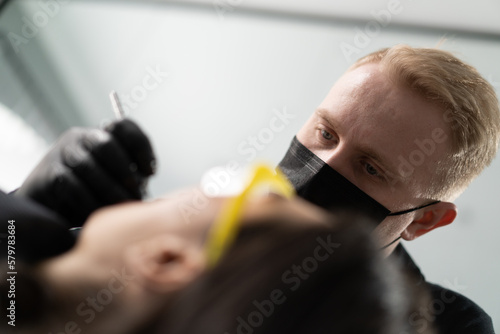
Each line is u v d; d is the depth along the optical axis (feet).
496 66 6.46
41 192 2.47
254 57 7.81
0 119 7.66
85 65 8.13
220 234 1.01
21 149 7.73
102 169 2.53
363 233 1.09
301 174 3.50
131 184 2.59
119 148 2.56
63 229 1.92
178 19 8.02
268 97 7.66
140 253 1.08
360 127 3.31
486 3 6.12
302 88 7.55
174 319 0.95
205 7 7.87
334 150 3.44
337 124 3.39
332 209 3.44
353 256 1.03
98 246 1.20
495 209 6.32
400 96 3.31
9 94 7.81
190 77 7.95
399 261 3.97
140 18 8.07
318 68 7.54
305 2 7.29
